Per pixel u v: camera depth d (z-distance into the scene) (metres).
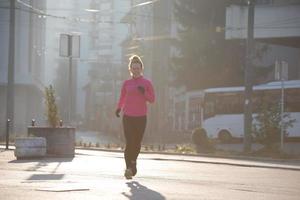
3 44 69.25
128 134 13.65
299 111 44.81
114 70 124.31
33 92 77.56
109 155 25.84
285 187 12.98
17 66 69.25
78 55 29.80
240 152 33.19
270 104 35.94
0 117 67.62
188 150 34.34
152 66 84.88
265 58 67.25
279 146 33.28
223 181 13.91
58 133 23.80
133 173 13.67
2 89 68.31
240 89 50.16
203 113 52.03
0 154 24.73
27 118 73.94
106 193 10.69
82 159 22.00
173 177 14.48
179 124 69.19
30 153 21.53
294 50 66.00
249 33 35.06
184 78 68.69
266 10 53.00
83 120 163.38
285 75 31.00
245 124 34.69
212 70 67.25
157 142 51.16
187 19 69.56
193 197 10.52
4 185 11.76
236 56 66.00
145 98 13.70
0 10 69.31
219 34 67.50
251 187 12.71
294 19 52.25
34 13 72.00
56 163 19.08
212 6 68.25
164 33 84.62
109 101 127.69
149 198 10.16
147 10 91.81
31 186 11.60
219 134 50.81
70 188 11.32
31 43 73.12
